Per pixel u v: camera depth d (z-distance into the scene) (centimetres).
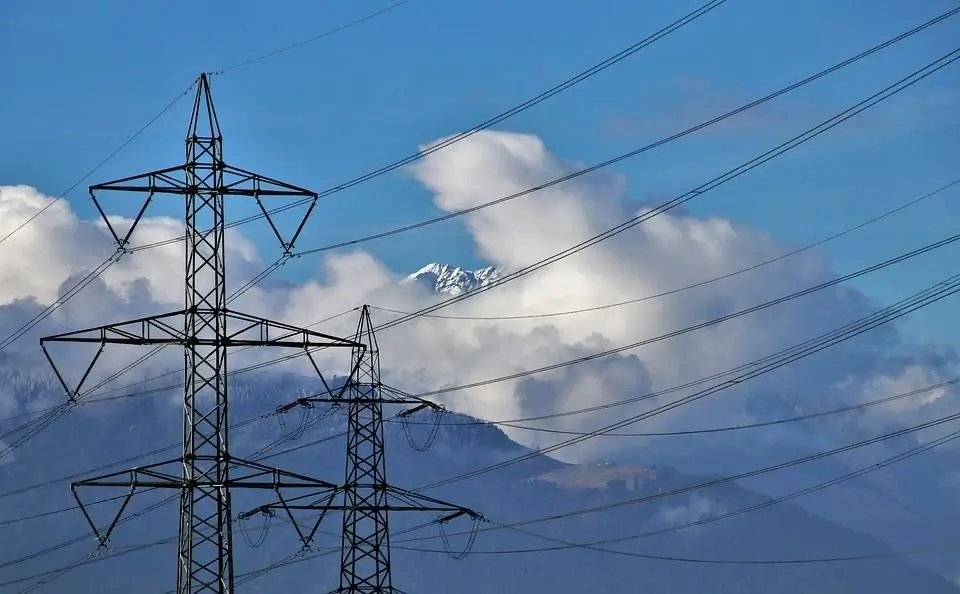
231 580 12488
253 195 13275
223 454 12756
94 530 12700
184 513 12662
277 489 12850
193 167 13162
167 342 12812
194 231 13138
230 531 12594
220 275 13100
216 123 13312
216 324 12962
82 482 12512
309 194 13512
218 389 12850
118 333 12888
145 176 13138
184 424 12812
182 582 12800
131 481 12500
